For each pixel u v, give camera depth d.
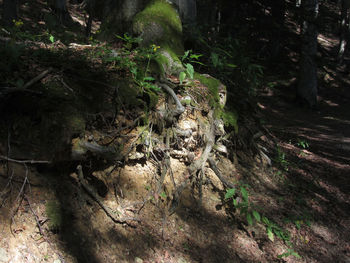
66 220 2.86
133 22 4.96
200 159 4.23
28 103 2.93
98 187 3.30
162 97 3.99
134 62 4.02
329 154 9.08
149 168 3.83
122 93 3.54
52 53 3.74
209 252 3.53
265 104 15.32
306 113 15.82
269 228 4.14
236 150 5.45
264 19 11.55
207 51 5.81
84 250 2.78
